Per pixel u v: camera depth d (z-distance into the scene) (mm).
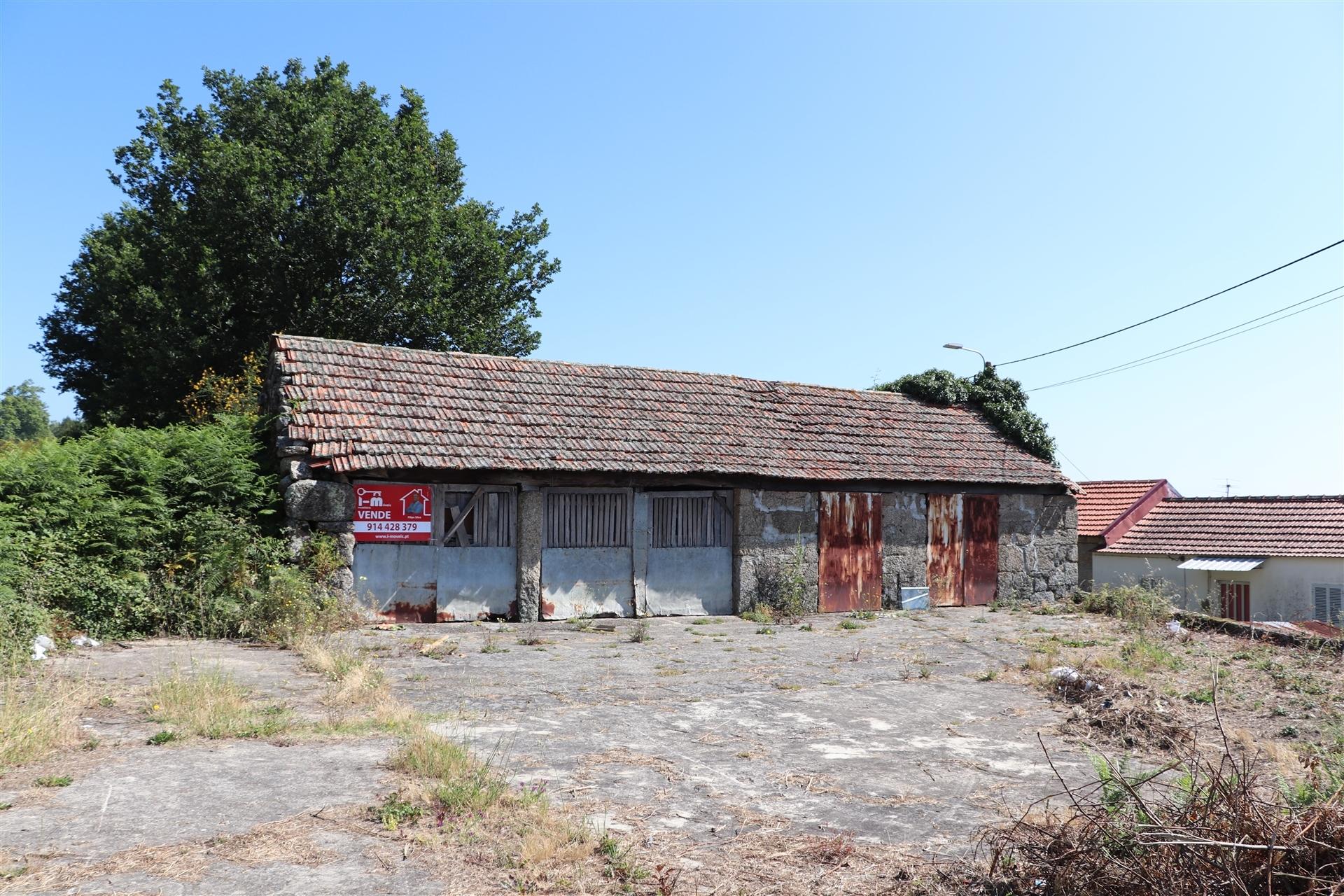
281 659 10578
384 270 27578
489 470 14797
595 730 7844
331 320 27844
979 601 20078
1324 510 25328
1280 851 4207
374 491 14422
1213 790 4609
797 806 6008
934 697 9695
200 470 13703
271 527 13977
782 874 4848
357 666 9750
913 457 19734
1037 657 11781
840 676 10797
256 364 23328
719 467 16781
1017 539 20703
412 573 14672
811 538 18000
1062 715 8977
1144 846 4340
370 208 27781
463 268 30828
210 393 23422
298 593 12586
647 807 5844
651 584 16594
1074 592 20953
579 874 4668
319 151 27938
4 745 6090
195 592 12422
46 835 4836
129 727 7113
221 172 26125
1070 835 4875
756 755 7273
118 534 12484
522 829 5207
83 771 5938
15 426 73875
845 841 5352
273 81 29734
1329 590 23203
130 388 27250
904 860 5098
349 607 13766
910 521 19250
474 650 12148
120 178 29531
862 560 18562
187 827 5043
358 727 7273
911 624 16250
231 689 8219
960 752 7520
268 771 6094
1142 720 8438
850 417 20547
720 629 15102
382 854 4793
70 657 9992
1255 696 9836
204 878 4418
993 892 4664
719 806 5957
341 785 5828
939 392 22609
